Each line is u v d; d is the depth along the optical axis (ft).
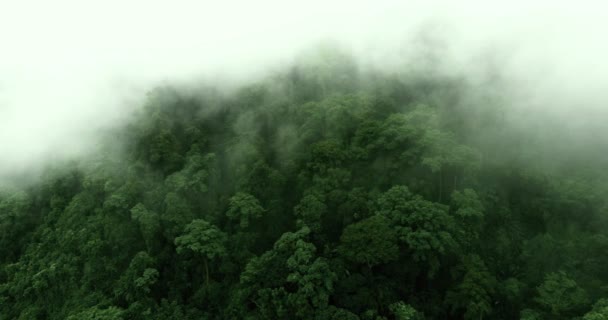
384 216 122.62
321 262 118.42
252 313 123.95
